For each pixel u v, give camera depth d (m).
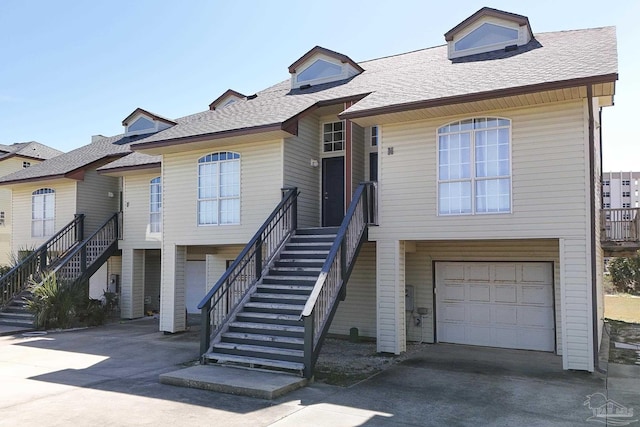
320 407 6.19
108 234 16.17
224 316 8.94
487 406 6.30
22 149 25.31
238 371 7.70
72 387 7.18
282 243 10.57
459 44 12.16
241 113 12.98
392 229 9.85
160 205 15.46
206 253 14.55
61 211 17.17
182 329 13.06
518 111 8.83
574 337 8.21
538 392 6.97
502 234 8.80
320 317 8.06
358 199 9.73
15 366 8.73
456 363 9.00
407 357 9.55
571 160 8.33
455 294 11.28
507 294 10.77
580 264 8.16
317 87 13.67
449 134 9.44
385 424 5.55
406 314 11.59
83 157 18.33
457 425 5.55
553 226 8.39
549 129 8.54
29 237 17.98
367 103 9.76
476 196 9.11
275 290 9.28
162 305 13.02
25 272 15.23
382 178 10.02
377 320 9.98
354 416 5.84
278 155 11.41
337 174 12.41
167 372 8.21
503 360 9.29
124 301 15.92
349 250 9.27
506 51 11.30
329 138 12.55
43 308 13.37
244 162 11.94
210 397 6.62
